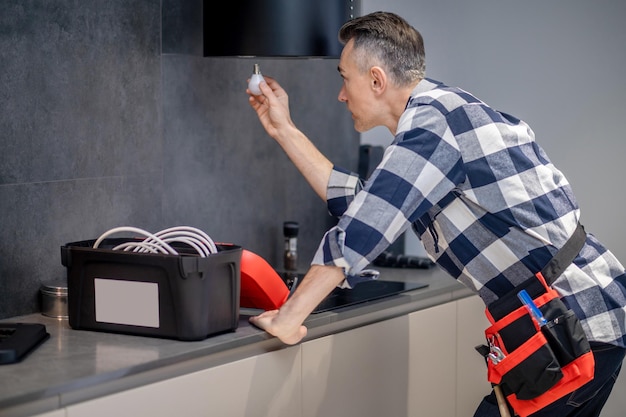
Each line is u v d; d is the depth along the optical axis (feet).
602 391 8.28
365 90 8.27
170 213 10.21
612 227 11.95
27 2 8.44
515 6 12.27
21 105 8.46
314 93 12.13
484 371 11.27
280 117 8.92
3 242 8.43
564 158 12.16
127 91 9.55
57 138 8.84
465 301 10.84
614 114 11.80
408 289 10.03
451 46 12.71
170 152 10.15
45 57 8.64
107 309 7.88
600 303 7.88
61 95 8.84
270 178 11.67
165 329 7.68
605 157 11.91
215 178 10.80
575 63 11.98
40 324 7.82
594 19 11.82
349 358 9.03
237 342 7.73
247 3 9.32
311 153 8.84
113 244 8.47
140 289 7.72
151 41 9.80
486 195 7.64
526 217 7.68
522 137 7.86
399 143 7.49
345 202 8.62
